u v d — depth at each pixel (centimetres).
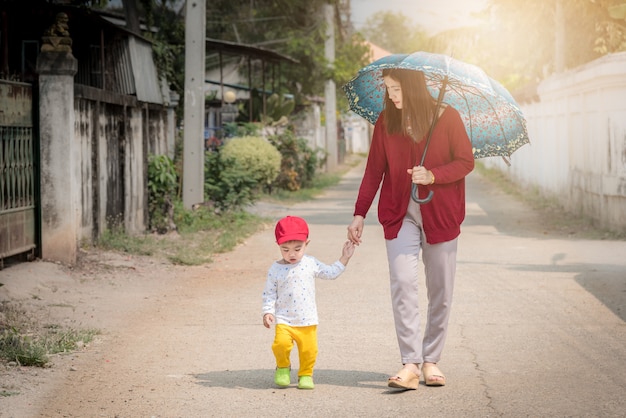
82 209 1237
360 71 595
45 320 847
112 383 625
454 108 615
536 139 2603
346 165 5128
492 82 600
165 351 731
